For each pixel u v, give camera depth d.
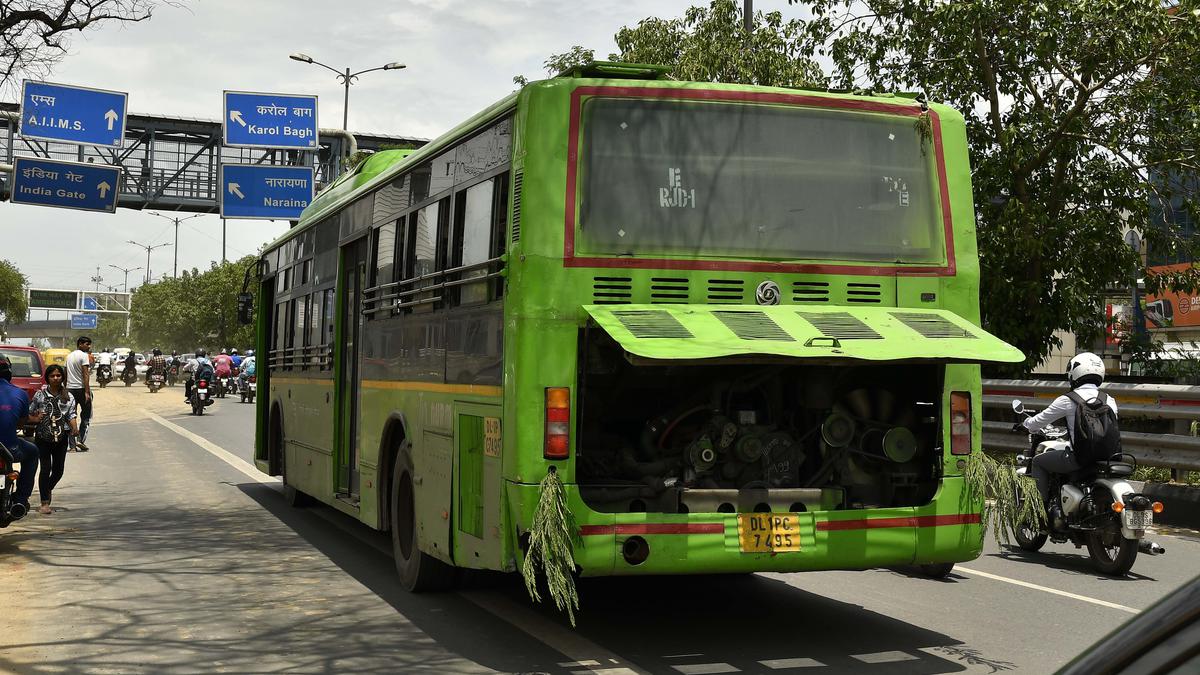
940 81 16.48
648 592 8.33
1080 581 8.83
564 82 6.38
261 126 36.19
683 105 6.57
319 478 11.30
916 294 6.84
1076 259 16.84
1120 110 16.39
